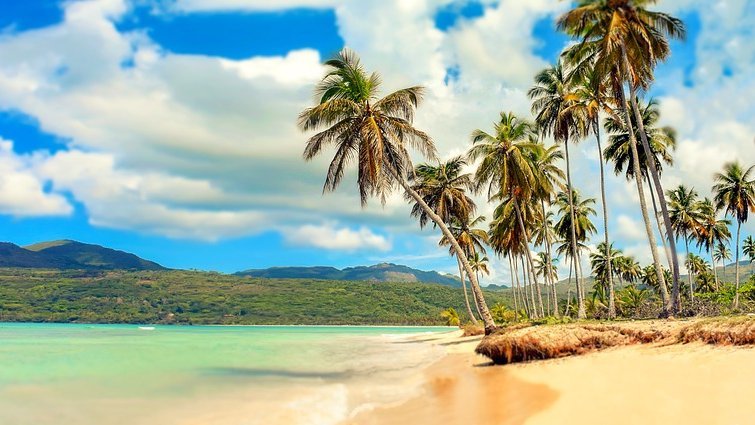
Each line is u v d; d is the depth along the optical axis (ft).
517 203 132.26
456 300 519.60
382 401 45.98
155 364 77.41
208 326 391.65
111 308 386.52
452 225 177.37
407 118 101.45
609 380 43.04
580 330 66.18
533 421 31.17
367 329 356.79
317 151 99.19
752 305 107.45
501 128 119.03
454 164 154.61
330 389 53.88
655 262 88.74
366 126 94.02
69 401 44.52
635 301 233.35
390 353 106.52
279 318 436.76
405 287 546.26
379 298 504.84
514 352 66.44
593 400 35.04
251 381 60.39
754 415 26.17
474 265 234.58
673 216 191.52
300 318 444.14
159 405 43.52
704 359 45.78
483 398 42.83
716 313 91.35
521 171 117.50
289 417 38.75
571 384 44.06
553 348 64.34
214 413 40.22
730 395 30.96
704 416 27.04
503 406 38.04
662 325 63.21
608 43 81.15
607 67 86.89
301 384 58.08
